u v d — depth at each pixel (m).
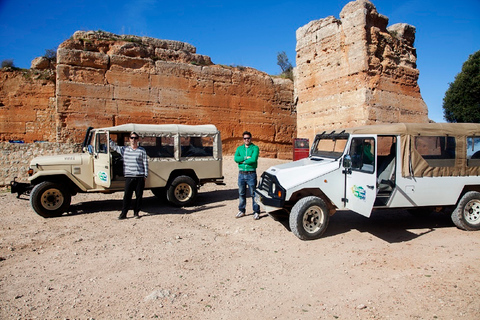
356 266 4.84
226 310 3.60
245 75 20.83
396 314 3.50
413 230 6.67
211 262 5.01
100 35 17.39
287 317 3.47
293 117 22.78
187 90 18.69
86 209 8.88
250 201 9.87
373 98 14.91
